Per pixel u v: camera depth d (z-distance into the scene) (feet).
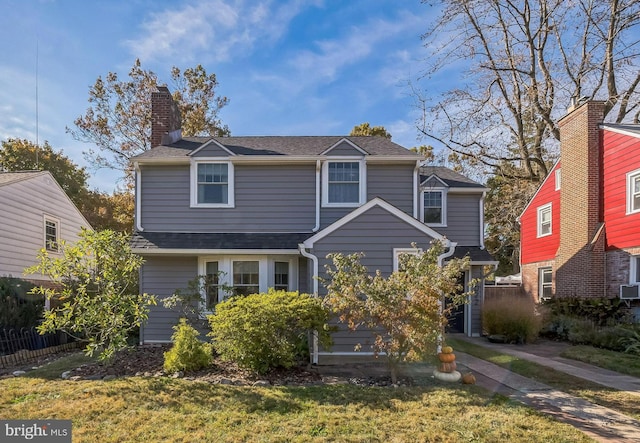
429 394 18.60
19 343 30.68
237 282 33.22
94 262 23.36
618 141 39.83
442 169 49.42
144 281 33.42
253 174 35.19
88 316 22.74
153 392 18.08
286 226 34.88
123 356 26.96
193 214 34.73
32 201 45.14
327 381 21.04
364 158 35.19
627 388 20.51
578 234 43.86
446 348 22.25
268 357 22.38
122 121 75.31
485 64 56.80
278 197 35.12
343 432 14.24
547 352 30.96
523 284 58.85
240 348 22.04
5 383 20.02
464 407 16.88
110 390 18.20
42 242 47.03
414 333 20.26
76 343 35.96
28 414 15.56
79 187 89.71
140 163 34.53
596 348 31.65
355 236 27.30
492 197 81.20
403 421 15.25
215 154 34.73
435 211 43.21
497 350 31.50
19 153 83.71
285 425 14.82
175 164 34.83
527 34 58.59
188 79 81.46
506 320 35.42
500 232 81.35
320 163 34.78
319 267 27.02
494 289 59.52
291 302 23.47
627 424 15.31
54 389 18.60
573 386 20.80
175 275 33.68
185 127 78.18
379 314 20.47
